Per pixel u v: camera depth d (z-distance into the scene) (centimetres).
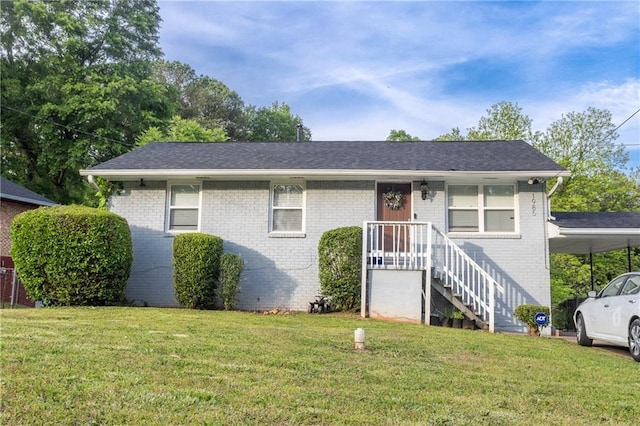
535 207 1333
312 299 1349
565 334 1257
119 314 1012
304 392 487
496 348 842
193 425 380
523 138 2714
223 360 599
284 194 1402
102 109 2528
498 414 458
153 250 1391
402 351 752
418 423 417
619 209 2344
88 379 479
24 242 1180
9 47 2652
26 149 2736
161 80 4278
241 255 1375
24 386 445
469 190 1370
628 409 502
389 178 1355
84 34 2702
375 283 1246
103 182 1410
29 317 902
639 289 861
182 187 1423
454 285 1277
